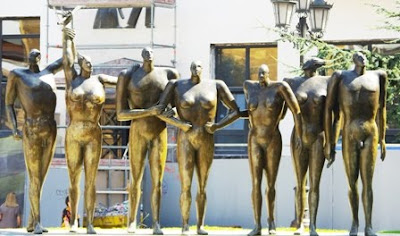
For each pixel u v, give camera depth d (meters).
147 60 31.44
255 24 52.59
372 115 30.47
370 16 52.12
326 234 31.67
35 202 31.86
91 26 53.41
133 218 31.83
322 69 43.91
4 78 54.31
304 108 30.83
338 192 45.09
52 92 31.86
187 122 31.02
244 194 47.19
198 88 31.12
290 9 41.66
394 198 44.94
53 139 31.95
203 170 31.16
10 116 32.00
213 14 53.00
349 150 30.53
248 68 52.94
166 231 32.56
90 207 31.70
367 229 30.50
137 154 31.56
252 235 30.97
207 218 47.34
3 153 51.06
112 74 52.34
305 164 30.92
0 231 32.84
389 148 44.91
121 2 52.09
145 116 31.23
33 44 54.25
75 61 33.72
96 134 31.73
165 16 53.03
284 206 46.31
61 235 31.02
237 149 51.41
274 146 30.92
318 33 45.81
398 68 43.66
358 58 30.48
